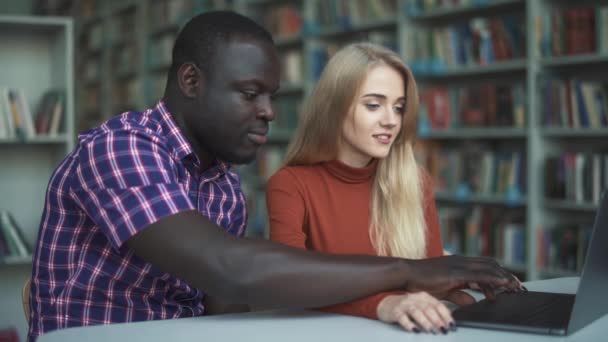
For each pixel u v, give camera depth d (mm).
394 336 948
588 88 3240
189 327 999
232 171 1385
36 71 3283
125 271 1156
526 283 1396
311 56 4582
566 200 3330
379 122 1499
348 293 1006
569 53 3283
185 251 961
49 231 1168
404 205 1560
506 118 3576
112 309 1168
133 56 6668
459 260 1112
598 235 1002
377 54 1519
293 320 1049
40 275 1188
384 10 4117
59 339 931
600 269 1044
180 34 1164
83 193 1076
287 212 1513
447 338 934
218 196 1295
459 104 3814
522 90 3508
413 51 3961
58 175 1158
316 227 1550
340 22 4367
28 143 3203
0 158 3154
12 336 2748
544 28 3396
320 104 1553
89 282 1150
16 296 3033
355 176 1577
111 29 7062
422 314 971
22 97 3105
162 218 981
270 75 1120
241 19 1144
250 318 1060
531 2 3373
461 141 4062
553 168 3379
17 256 2980
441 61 3830
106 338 935
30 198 3215
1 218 2980
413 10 3910
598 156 3219
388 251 1564
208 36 1111
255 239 1009
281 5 5113
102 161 1063
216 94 1105
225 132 1121
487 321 988
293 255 990
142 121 1177
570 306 1086
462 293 1186
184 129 1170
